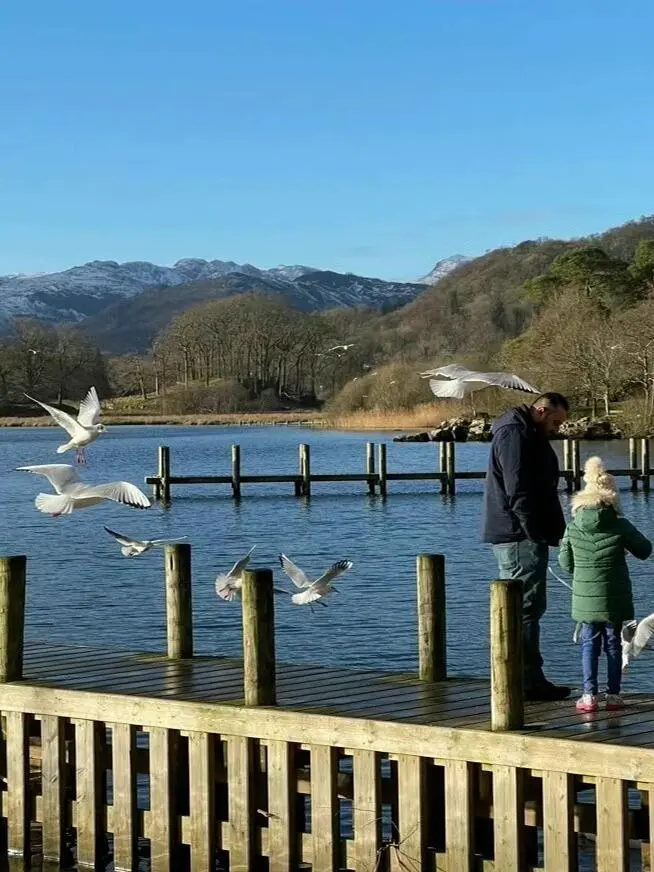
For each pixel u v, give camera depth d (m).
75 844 12.15
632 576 25.83
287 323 148.88
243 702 10.98
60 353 131.88
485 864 9.88
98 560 29.81
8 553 31.44
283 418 122.88
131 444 87.19
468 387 10.14
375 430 94.31
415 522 38.75
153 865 11.27
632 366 82.81
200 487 52.62
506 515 10.96
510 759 9.70
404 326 170.25
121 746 11.37
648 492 47.94
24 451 81.12
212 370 149.00
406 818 10.13
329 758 10.42
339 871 10.51
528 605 11.04
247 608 10.89
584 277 120.38
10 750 11.99
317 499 46.78
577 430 77.56
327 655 19.03
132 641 20.55
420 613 12.05
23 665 13.02
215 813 11.07
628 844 9.35
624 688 16.77
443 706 10.81
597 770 9.36
